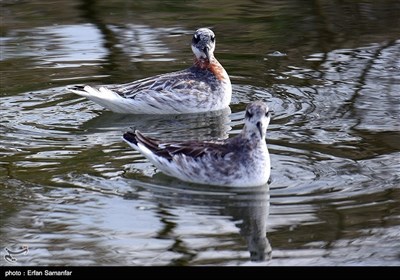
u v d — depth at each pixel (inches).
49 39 804.6
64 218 477.1
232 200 496.1
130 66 743.1
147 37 812.0
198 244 449.4
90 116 652.1
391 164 539.5
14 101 672.4
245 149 510.9
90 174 534.0
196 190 509.4
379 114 633.6
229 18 863.1
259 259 433.7
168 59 759.1
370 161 546.0
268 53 773.9
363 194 497.7
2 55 765.9
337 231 457.4
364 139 584.4
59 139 600.4
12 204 493.0
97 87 652.1
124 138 539.2
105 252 442.9
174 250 443.2
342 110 642.8
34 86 701.9
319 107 651.5
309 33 818.8
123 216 478.9
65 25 840.9
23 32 822.5
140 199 498.0
